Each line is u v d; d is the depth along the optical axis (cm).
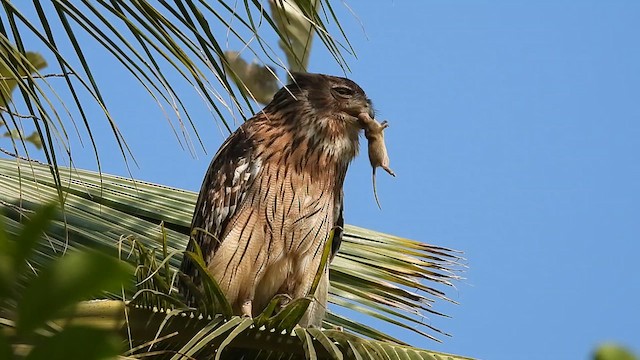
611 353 311
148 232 930
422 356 703
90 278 284
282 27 748
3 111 631
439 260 1041
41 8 632
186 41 614
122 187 979
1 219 294
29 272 457
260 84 776
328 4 689
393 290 1034
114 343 289
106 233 893
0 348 291
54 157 630
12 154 676
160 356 698
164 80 614
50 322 303
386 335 1015
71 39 625
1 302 294
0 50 591
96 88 628
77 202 912
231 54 712
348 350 707
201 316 705
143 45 625
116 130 610
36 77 631
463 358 709
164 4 641
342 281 1040
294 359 723
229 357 735
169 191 1020
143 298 695
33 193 891
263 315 704
